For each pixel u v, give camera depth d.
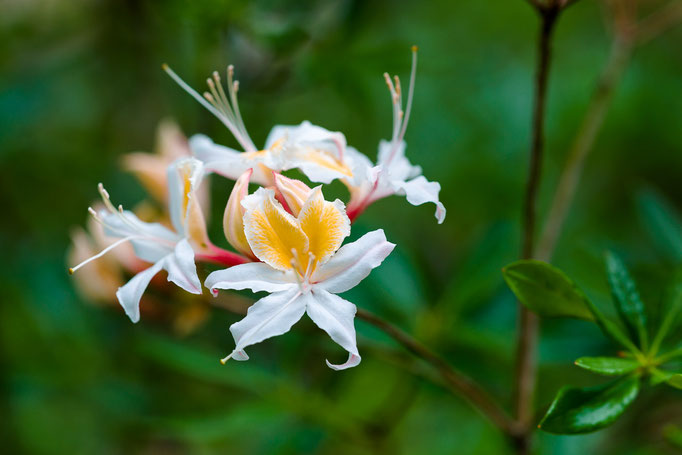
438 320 0.55
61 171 0.65
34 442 0.62
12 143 0.63
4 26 0.66
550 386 0.59
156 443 0.65
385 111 0.70
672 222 0.54
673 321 0.44
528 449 0.48
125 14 0.64
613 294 0.45
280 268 0.42
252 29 0.56
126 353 0.59
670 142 0.72
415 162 0.69
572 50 0.76
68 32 0.67
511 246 0.55
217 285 0.42
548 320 0.53
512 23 0.76
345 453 0.64
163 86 0.66
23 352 0.59
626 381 0.43
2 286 0.60
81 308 0.59
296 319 0.42
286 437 0.55
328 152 0.44
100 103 0.68
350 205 0.45
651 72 0.74
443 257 0.70
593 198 0.72
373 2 0.61
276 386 0.55
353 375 0.57
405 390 0.57
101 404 0.58
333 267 0.42
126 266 0.50
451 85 0.72
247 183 0.43
